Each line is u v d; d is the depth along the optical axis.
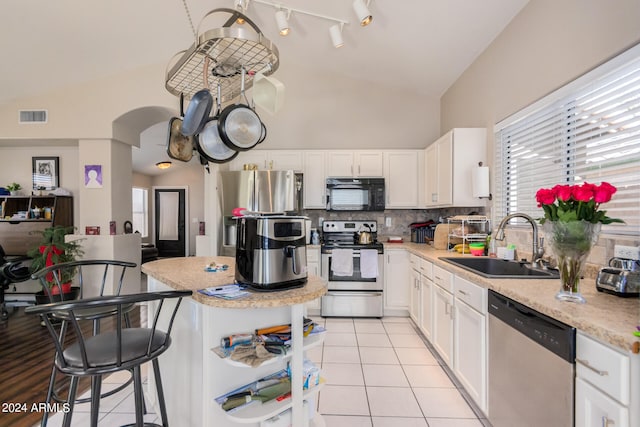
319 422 1.69
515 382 1.46
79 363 1.20
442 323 2.44
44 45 3.24
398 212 4.27
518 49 2.49
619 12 1.61
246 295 1.34
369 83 4.35
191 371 1.54
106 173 4.01
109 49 3.53
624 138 1.64
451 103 3.89
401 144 4.33
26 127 3.95
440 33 2.92
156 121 4.56
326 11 2.93
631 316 1.12
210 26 3.42
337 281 3.67
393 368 2.49
